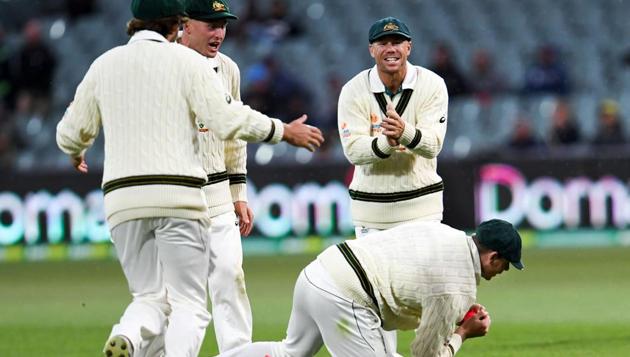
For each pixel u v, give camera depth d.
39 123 73.12
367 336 20.81
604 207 60.56
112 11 82.56
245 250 61.84
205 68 22.00
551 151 62.59
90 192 61.62
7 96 73.94
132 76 21.94
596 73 76.94
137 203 21.56
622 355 29.55
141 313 21.80
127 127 21.78
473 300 20.66
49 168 62.69
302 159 64.88
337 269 20.81
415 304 20.72
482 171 59.97
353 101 26.67
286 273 51.25
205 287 22.41
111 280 50.75
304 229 61.22
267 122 21.73
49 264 58.56
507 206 60.16
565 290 43.84
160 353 22.30
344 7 81.12
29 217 62.00
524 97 70.94
